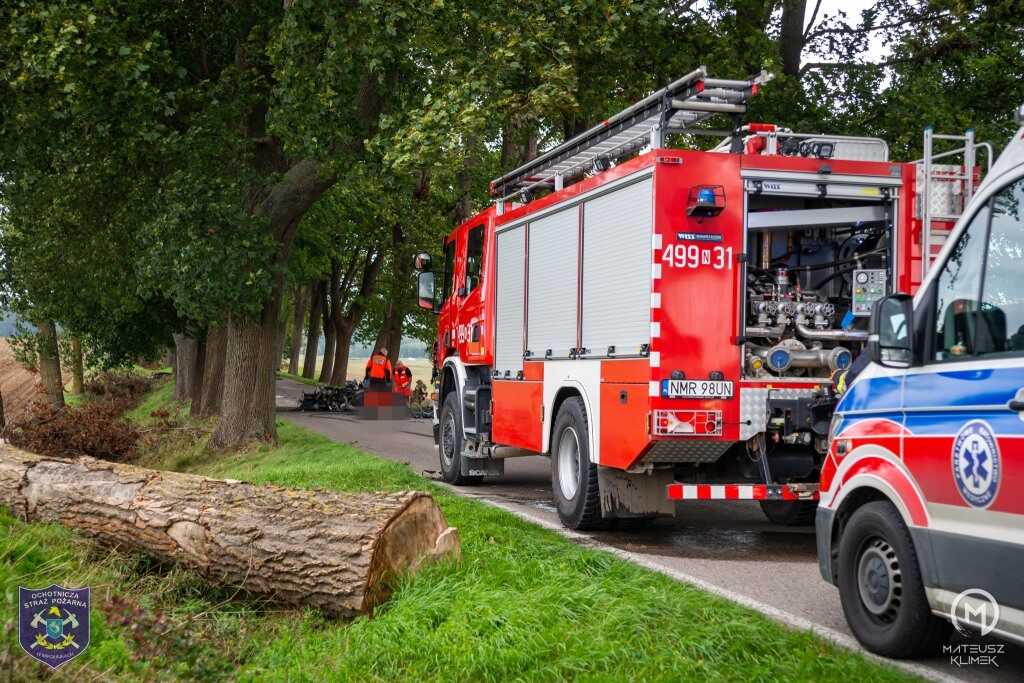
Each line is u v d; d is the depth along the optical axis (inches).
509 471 616.4
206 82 722.2
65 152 723.4
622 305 346.3
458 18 581.3
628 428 338.0
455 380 543.5
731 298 326.6
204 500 269.7
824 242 364.8
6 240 898.7
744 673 184.4
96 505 287.3
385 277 1731.1
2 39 646.5
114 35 637.3
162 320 1082.1
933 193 344.5
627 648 194.5
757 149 345.4
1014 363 182.2
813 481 340.2
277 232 758.5
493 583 239.8
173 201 701.3
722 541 362.0
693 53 688.4
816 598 267.9
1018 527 176.7
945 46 714.2
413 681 188.5
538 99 572.7
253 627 232.8
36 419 753.6
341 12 617.6
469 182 1050.1
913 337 207.0
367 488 444.1
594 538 366.3
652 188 326.0
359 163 673.6
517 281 455.5
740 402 325.7
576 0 582.9
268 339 788.0
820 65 742.5
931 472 198.5
